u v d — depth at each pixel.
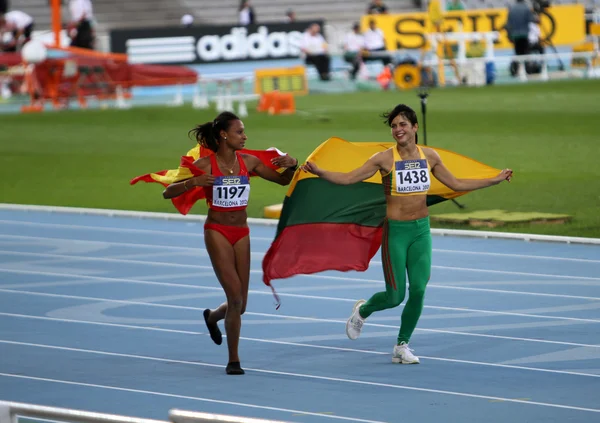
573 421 15.20
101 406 16.33
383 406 16.09
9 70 80.19
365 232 20.42
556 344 19.77
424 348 19.75
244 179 18.42
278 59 94.88
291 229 20.09
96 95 78.00
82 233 33.94
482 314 22.38
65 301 24.44
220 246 18.31
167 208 38.50
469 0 108.81
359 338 20.69
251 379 17.81
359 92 80.81
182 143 55.94
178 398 16.70
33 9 98.12
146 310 23.44
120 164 49.34
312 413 15.77
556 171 43.16
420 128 57.84
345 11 105.75
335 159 20.08
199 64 92.56
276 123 62.62
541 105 66.56
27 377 18.14
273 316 22.64
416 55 89.62
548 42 92.00
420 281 18.72
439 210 35.94
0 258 29.95
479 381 17.44
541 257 28.42
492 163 45.69
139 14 100.88
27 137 60.38
